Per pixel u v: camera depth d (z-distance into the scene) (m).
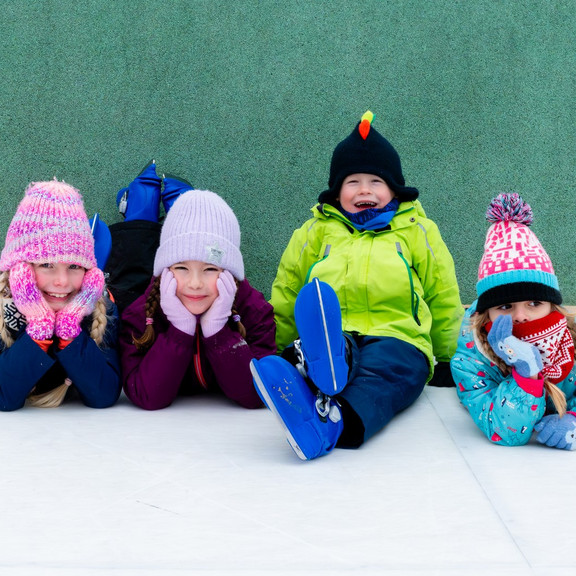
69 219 2.12
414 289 2.54
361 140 2.66
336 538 1.42
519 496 1.62
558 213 3.21
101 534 1.43
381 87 3.19
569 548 1.38
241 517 1.51
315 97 3.20
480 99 3.19
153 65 3.20
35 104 3.21
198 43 3.19
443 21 3.17
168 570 1.29
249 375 2.22
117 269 2.88
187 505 1.57
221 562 1.32
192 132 3.21
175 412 2.27
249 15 3.18
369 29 3.18
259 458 1.86
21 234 2.11
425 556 1.35
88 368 2.16
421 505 1.58
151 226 2.94
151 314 2.26
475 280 3.21
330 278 2.58
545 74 3.18
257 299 2.39
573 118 3.19
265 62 3.19
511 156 3.19
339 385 1.84
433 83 3.18
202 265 2.18
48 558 1.34
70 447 1.92
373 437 2.05
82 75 3.20
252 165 3.21
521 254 1.96
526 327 1.96
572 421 1.94
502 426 1.94
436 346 2.70
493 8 3.17
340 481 1.71
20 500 1.58
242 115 3.21
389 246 2.59
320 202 2.77
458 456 1.88
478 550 1.37
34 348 2.09
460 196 3.21
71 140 3.21
